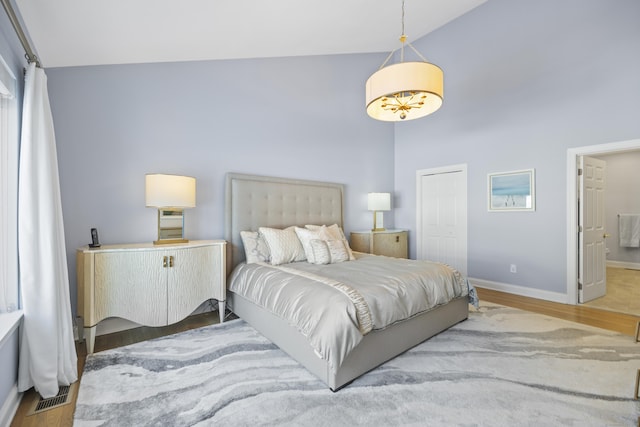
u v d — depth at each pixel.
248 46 3.40
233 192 3.46
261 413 1.63
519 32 3.90
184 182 2.87
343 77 4.64
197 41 2.93
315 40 3.84
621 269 5.81
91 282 2.28
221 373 2.03
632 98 3.08
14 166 1.80
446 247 4.80
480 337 2.61
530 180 3.83
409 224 5.27
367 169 5.00
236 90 3.60
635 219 5.88
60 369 1.85
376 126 5.12
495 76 4.15
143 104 3.01
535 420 1.58
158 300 2.56
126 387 1.87
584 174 3.55
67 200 2.63
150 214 3.02
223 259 2.99
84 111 2.71
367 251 4.50
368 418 1.59
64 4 1.92
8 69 1.68
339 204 4.48
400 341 2.29
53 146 1.91
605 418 1.59
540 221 3.77
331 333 1.80
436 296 2.54
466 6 4.27
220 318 2.99
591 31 3.33
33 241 1.73
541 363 2.16
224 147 3.50
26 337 1.72
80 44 2.39
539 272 3.79
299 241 3.39
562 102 3.56
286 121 4.03
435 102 2.71
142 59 2.93
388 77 2.36
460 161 4.56
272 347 2.42
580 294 3.55
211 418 1.59
